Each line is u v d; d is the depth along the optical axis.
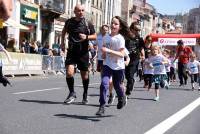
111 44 8.96
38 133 7.04
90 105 10.78
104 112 9.39
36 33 43.00
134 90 16.95
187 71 21.20
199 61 19.83
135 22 12.36
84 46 10.66
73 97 10.98
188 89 19.14
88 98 12.48
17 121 8.03
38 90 14.57
